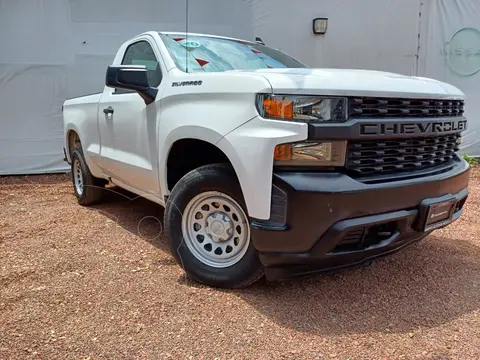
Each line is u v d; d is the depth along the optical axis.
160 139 3.60
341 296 3.18
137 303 3.05
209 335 2.70
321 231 2.70
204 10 8.37
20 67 7.90
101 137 4.82
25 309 2.98
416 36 9.09
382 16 8.95
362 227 2.76
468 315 2.95
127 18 8.13
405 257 3.89
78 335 2.69
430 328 2.79
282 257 2.81
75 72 8.10
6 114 7.98
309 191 2.64
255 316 2.89
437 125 3.14
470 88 9.45
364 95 2.76
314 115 2.69
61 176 8.16
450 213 3.31
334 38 8.84
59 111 8.19
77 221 5.00
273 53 4.59
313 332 2.73
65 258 3.85
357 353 2.54
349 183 2.70
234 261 3.19
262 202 2.77
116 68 3.60
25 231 4.64
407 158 3.05
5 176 8.11
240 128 2.86
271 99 2.72
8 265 3.70
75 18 7.95
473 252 4.04
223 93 3.03
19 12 7.75
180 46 4.03
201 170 3.24
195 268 3.30
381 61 9.07
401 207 2.91
